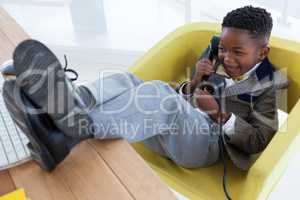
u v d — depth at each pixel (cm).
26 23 224
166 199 60
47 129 63
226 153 110
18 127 71
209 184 101
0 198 61
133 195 60
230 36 103
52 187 63
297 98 108
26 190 63
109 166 66
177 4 201
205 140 100
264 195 87
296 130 87
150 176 64
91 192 62
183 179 102
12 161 68
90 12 211
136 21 214
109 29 220
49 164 65
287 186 136
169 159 107
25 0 215
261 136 101
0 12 118
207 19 176
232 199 97
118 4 212
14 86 57
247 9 104
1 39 103
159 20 208
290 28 155
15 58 55
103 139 71
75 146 69
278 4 159
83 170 65
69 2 210
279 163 83
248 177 85
